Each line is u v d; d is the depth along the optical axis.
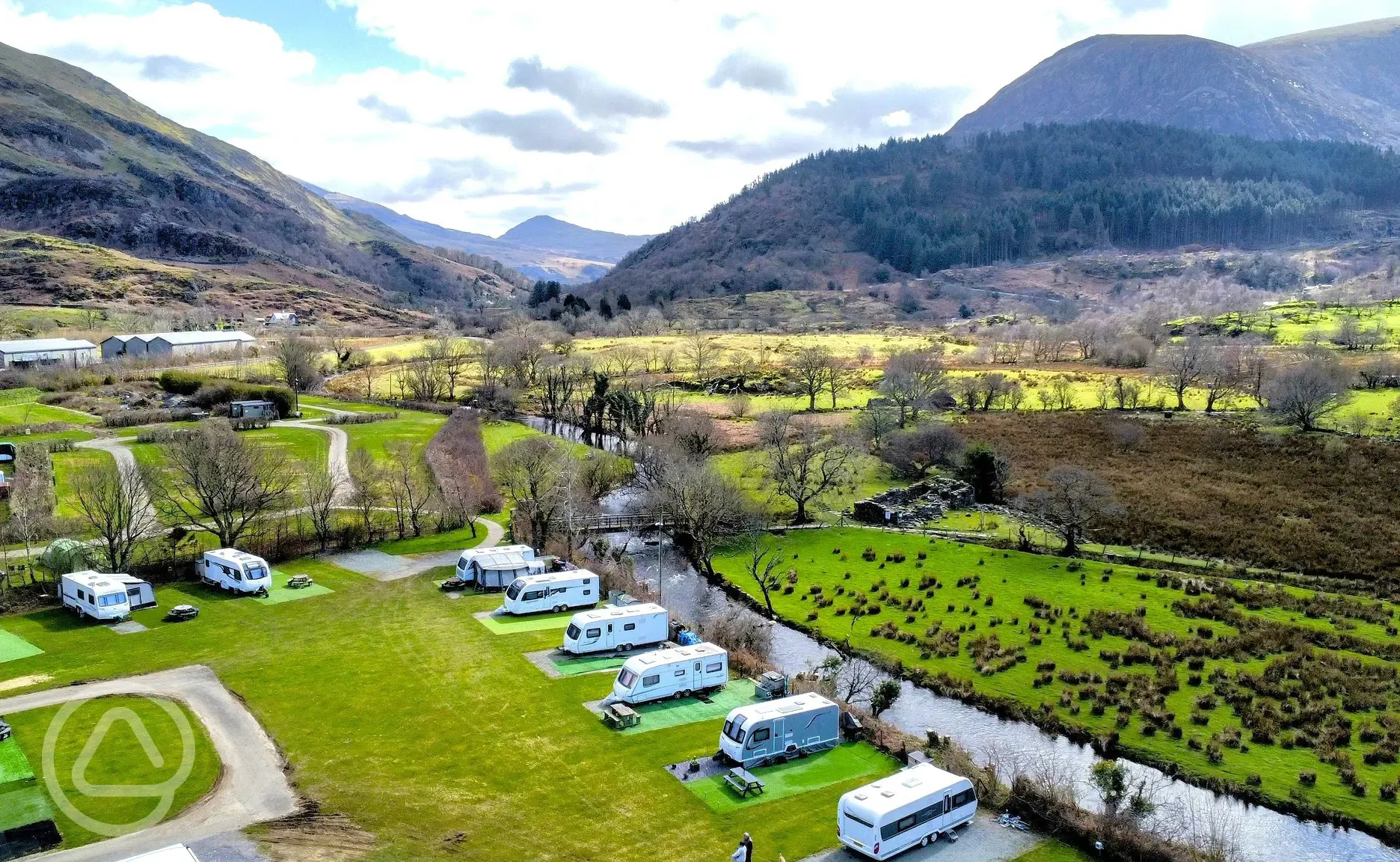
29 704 53.50
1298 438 127.06
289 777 45.84
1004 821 43.91
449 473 110.44
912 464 125.69
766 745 48.12
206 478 88.50
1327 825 47.31
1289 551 92.19
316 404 177.00
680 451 115.12
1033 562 90.19
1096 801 48.31
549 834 41.31
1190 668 65.88
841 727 52.72
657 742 50.62
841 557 93.38
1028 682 64.44
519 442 119.50
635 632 64.62
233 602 73.88
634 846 40.47
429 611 72.06
